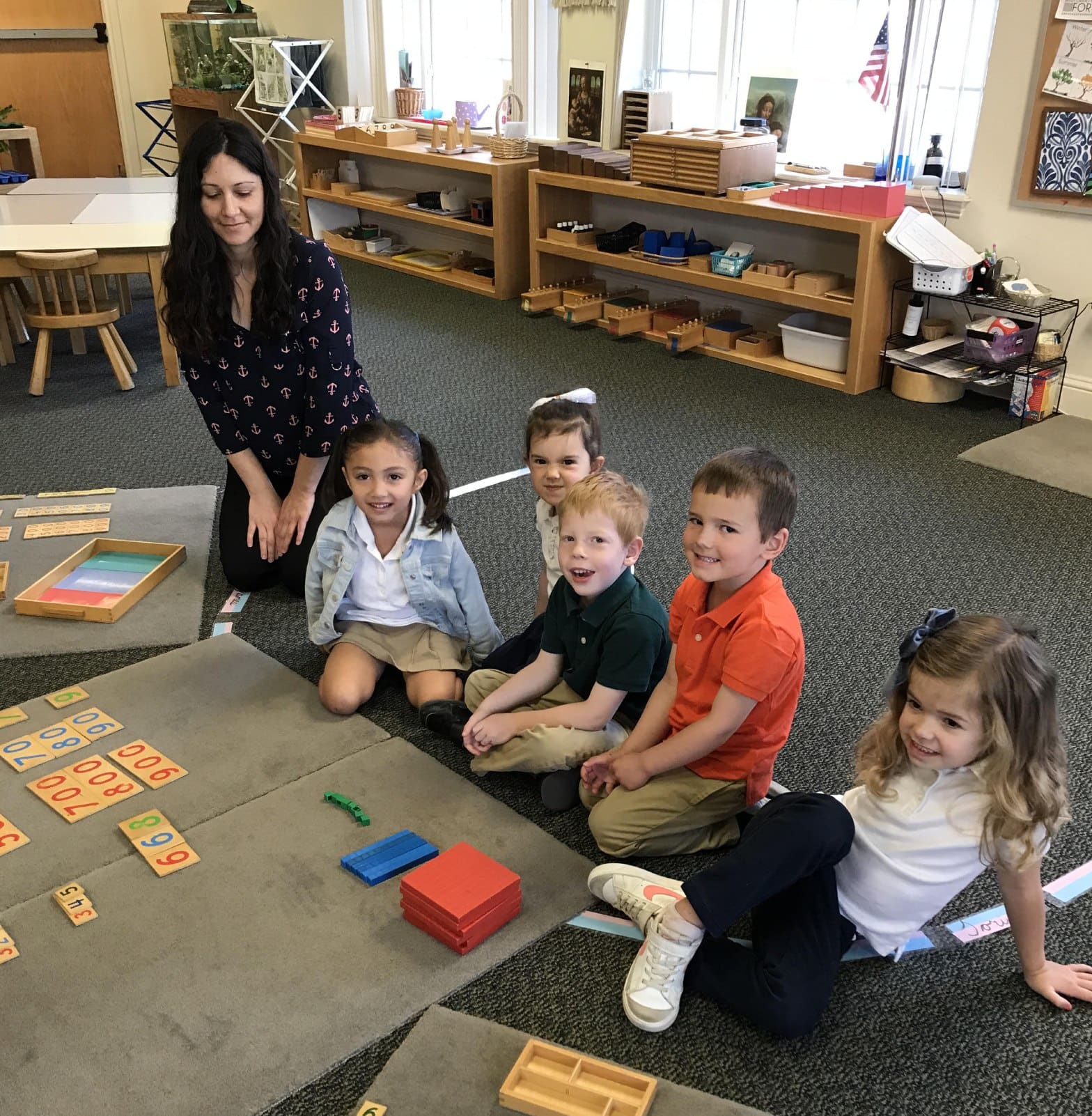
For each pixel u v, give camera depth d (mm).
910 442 3291
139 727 1972
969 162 3625
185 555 2594
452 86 5605
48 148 7074
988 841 1325
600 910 1573
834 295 3734
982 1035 1390
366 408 2404
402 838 1677
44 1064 1318
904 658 1352
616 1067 1279
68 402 3617
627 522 1691
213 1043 1350
